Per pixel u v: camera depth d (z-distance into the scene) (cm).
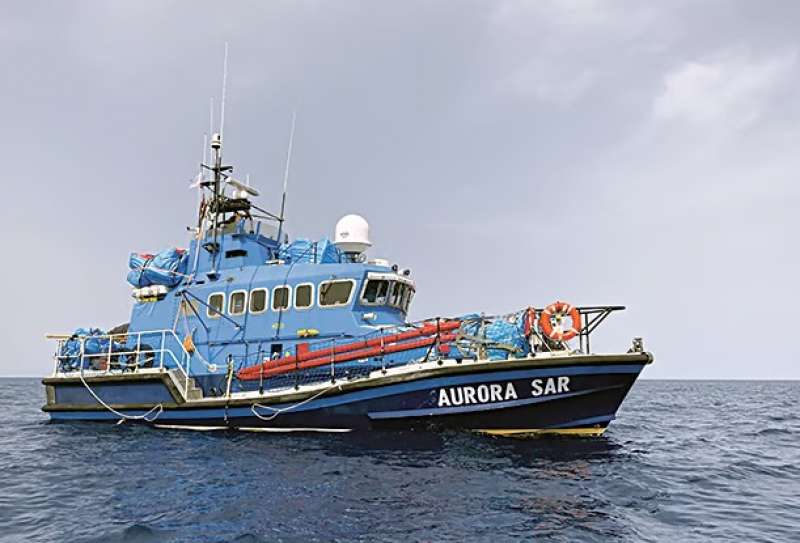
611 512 654
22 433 1299
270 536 563
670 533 596
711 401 3597
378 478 777
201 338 1312
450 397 1015
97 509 679
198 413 1214
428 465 849
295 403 1112
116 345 1396
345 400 1075
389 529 582
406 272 1305
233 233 1377
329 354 1125
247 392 1170
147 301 1436
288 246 1370
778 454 1165
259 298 1274
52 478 843
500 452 925
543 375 970
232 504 671
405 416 1041
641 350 966
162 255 1441
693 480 854
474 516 625
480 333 1059
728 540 580
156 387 1285
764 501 744
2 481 828
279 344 1223
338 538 557
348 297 1199
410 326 1105
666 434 1478
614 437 1367
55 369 1477
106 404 1356
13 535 591
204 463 897
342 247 1438
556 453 927
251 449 993
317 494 706
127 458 965
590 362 953
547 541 555
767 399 3978
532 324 1023
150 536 572
